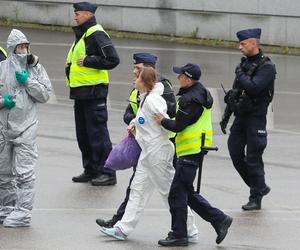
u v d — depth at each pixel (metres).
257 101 25.31
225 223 21.84
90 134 27.92
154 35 61.09
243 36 25.19
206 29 60.06
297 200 26.78
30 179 23.00
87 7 27.88
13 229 22.80
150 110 21.59
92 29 27.86
